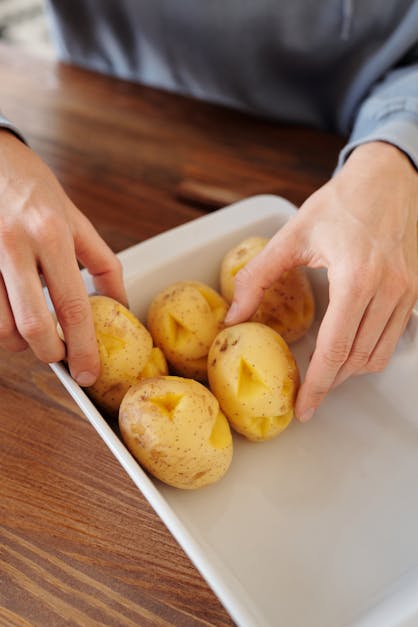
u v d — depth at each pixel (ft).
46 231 1.29
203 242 1.67
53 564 1.32
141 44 2.68
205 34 2.49
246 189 2.08
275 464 1.49
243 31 2.42
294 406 1.45
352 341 1.37
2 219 1.32
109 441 1.22
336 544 1.37
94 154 2.21
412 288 1.41
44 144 2.22
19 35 3.24
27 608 1.27
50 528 1.37
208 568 1.09
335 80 2.43
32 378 1.62
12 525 1.38
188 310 1.50
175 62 2.67
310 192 2.09
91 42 2.74
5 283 1.30
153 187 2.10
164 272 1.64
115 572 1.32
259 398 1.39
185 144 2.26
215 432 1.37
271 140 2.29
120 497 1.42
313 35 2.33
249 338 1.42
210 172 2.15
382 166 1.58
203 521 1.38
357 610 1.27
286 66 2.46
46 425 1.53
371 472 1.48
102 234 1.94
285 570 1.32
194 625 1.26
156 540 1.36
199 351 1.51
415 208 1.57
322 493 1.44
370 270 1.35
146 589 1.30
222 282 1.65
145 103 2.41
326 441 1.53
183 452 1.28
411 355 1.49
